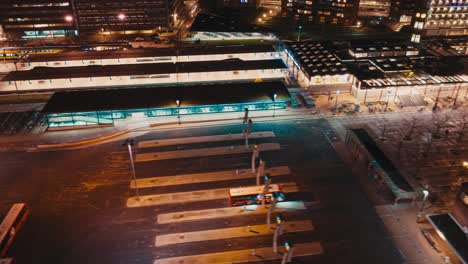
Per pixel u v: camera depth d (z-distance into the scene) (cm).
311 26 19912
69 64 13612
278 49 15512
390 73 11931
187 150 8838
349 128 9369
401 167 8244
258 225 6700
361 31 19062
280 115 10388
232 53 14375
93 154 8694
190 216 6881
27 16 16850
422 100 11112
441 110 10688
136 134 9494
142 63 13150
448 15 17050
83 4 16925
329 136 9425
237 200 7075
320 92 11725
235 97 10450
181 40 17112
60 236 6412
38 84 11950
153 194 7419
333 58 12988
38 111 10562
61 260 5959
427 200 7281
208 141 9181
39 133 9500
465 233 6259
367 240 6391
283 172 8075
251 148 8906
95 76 12106
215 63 13088
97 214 6906
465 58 13312
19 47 15150
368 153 8269
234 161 8438
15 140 9194
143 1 17225
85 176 7938
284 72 12912
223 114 10394
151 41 17000
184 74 12569
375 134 9494
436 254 6119
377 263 5959
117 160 8475
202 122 10012
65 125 9838
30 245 6228
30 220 6744
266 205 7162
